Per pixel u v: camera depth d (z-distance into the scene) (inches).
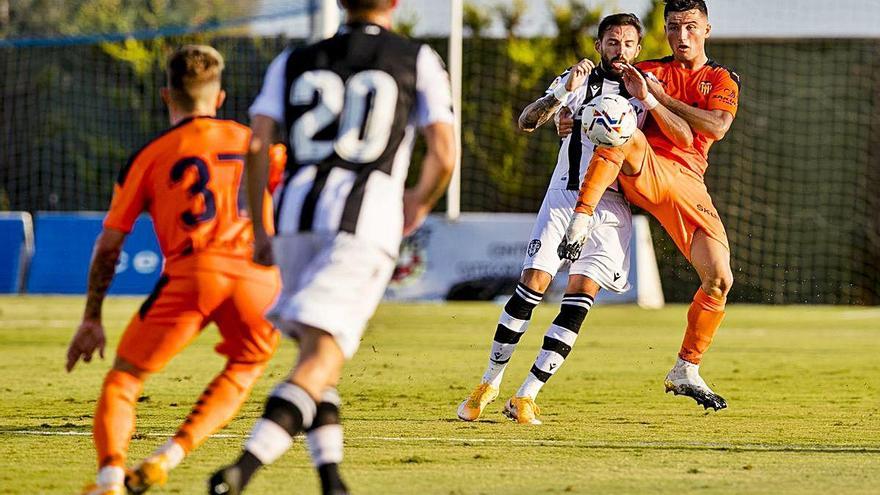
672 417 792.9
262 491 515.2
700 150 798.5
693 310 786.2
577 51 2507.4
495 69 2536.9
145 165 503.2
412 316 1831.9
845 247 2482.8
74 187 2773.1
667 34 809.5
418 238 2153.1
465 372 1098.7
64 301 2094.0
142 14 2719.0
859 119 2477.9
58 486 526.0
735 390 968.9
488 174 2554.1
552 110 787.4
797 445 665.6
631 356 1269.7
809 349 1391.5
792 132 2496.3
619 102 738.8
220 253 494.9
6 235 2292.1
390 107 451.2
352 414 800.9
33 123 2775.6
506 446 654.5
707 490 520.7
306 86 455.5
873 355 1310.3
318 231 436.1
